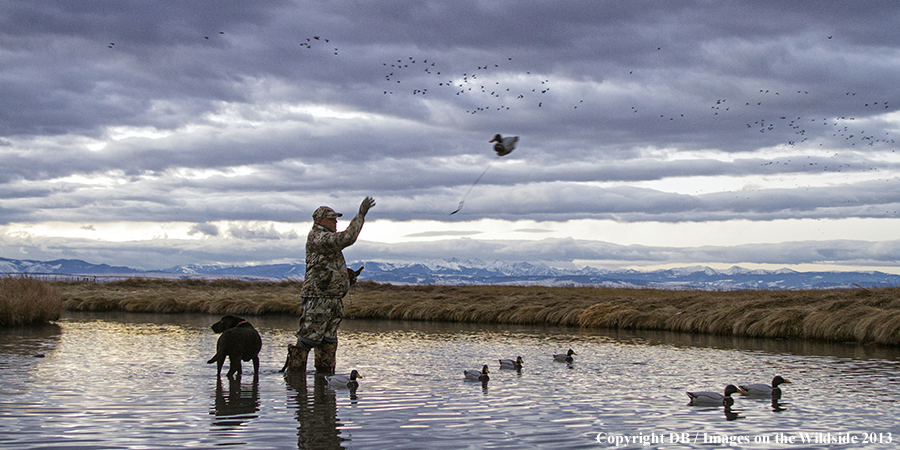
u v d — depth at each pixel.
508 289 58.91
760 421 8.76
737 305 26.61
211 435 7.50
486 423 8.41
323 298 13.30
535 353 17.95
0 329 23.55
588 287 61.75
